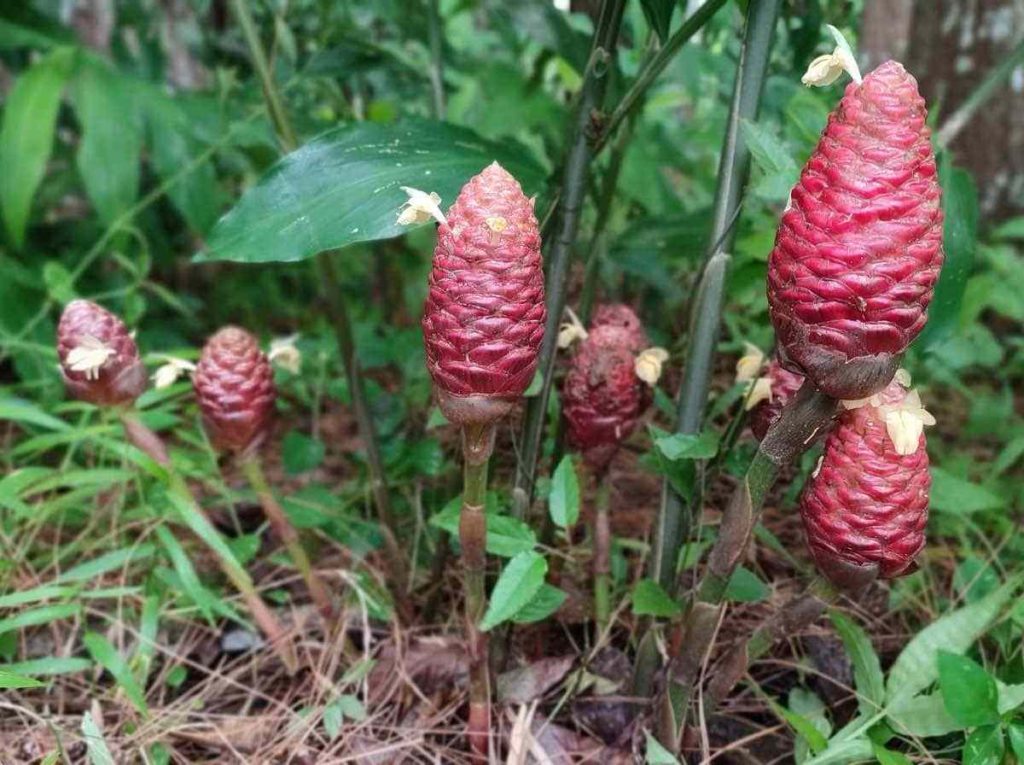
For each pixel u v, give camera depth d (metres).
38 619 0.43
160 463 0.45
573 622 0.50
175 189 0.83
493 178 0.29
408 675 0.48
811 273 0.26
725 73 0.64
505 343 0.30
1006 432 0.73
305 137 0.68
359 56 0.62
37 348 0.71
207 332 1.05
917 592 0.54
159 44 0.98
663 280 0.64
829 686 0.45
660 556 0.42
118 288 0.94
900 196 0.25
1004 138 0.96
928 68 0.96
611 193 0.49
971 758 0.34
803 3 0.51
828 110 0.51
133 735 0.45
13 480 0.50
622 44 0.58
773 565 0.55
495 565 0.49
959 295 0.45
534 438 0.42
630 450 0.67
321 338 0.81
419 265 0.95
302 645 0.52
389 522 0.54
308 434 0.83
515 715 0.44
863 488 0.30
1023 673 0.42
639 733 0.42
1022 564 0.50
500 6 0.62
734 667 0.38
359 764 0.44
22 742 0.44
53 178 0.99
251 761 0.44
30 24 0.86
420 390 0.66
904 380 0.31
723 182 0.38
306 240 0.35
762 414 0.40
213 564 0.60
